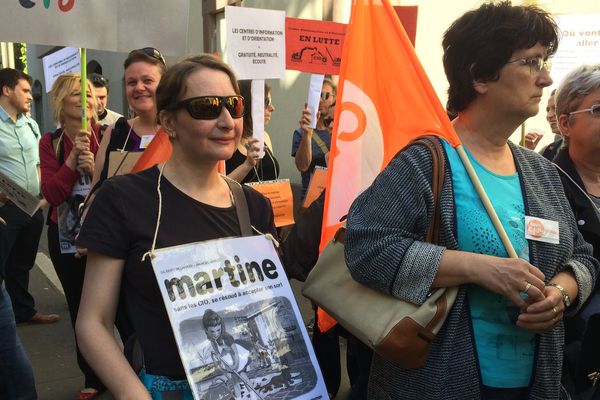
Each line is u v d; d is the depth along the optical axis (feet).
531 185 5.87
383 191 5.65
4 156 16.38
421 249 5.31
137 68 10.78
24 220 15.44
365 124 7.51
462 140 5.93
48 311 18.25
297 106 31.68
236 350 5.19
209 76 5.50
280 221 12.28
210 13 19.16
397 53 7.07
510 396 5.50
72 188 11.73
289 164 32.55
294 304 5.62
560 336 5.81
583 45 15.60
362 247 5.55
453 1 27.78
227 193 5.98
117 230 5.34
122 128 11.09
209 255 5.39
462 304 5.38
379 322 5.42
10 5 9.36
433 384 5.38
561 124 8.14
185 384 5.31
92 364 5.06
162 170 5.70
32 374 9.50
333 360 10.16
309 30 14.67
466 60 5.68
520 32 5.38
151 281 5.28
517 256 5.43
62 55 18.20
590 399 6.47
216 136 5.51
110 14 10.12
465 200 5.49
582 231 7.39
